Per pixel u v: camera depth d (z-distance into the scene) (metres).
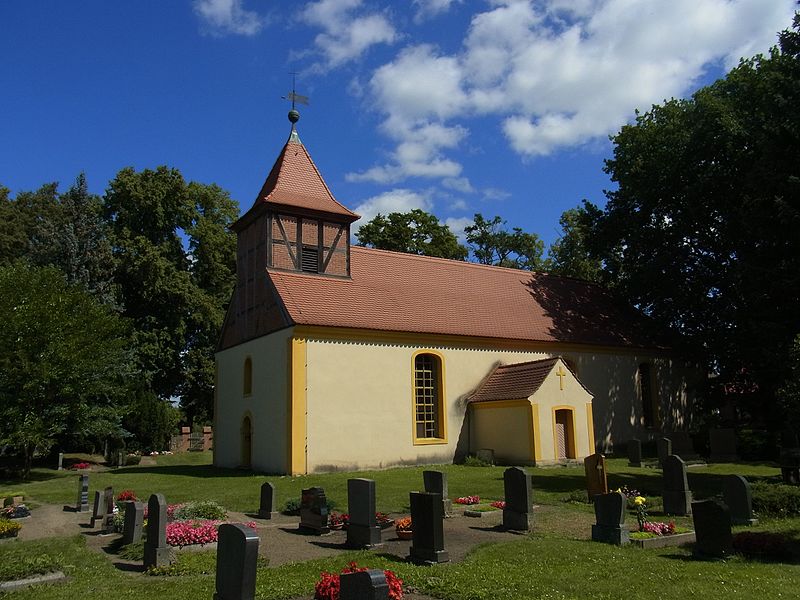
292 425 22.97
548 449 25.20
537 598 7.87
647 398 34.31
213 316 43.12
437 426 26.80
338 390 24.20
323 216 27.44
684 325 34.12
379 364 25.42
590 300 35.84
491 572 9.21
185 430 42.97
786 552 10.38
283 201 26.58
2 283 27.77
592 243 36.59
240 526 7.33
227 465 28.45
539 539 11.88
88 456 37.53
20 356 26.39
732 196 29.52
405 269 30.28
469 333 27.89
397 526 12.48
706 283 32.28
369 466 24.41
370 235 48.97
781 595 7.95
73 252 38.84
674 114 33.12
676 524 13.16
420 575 9.15
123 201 42.62
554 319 32.34
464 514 14.91
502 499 16.84
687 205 31.09
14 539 13.35
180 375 43.97
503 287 33.06
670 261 32.59
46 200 51.88
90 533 14.08
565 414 26.23
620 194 35.06
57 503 18.91
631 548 10.90
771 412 29.06
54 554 11.55
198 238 44.56
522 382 26.42
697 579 8.73
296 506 15.41
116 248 41.94
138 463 34.78
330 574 8.62
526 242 55.84
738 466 24.08
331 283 26.86
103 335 29.53
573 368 31.34
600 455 15.98
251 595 7.01
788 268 24.34
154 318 41.91
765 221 24.84
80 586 9.25
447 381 27.17
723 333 30.55
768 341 25.75
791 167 23.77
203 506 14.25
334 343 24.45
